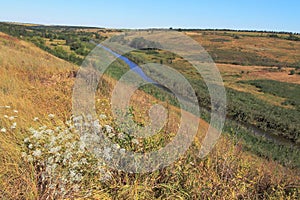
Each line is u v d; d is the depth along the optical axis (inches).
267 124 805.9
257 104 1203.9
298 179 162.1
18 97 199.5
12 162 117.3
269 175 157.8
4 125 146.8
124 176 120.2
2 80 245.4
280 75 2359.7
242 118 818.8
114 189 113.0
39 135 118.1
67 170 108.0
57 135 127.8
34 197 102.6
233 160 143.3
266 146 530.6
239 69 2335.1
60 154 108.4
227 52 2839.6
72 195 105.0
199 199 116.6
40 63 379.2
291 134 759.1
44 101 191.8
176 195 114.4
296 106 1380.4
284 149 566.6
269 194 137.5
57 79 267.6
